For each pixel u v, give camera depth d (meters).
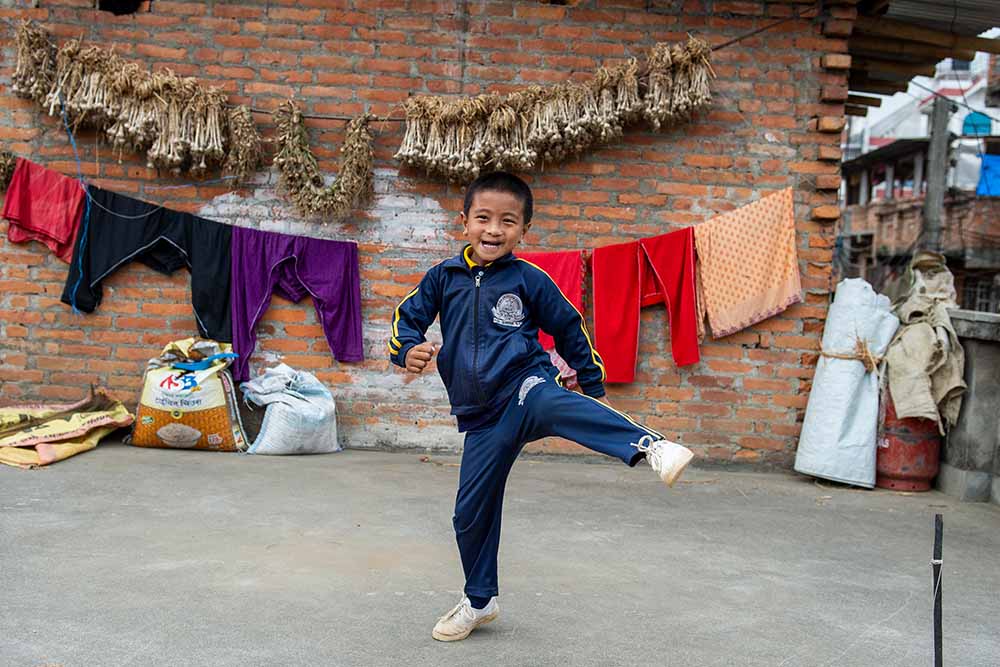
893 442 6.12
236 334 6.38
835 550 4.64
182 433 6.07
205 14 6.36
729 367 6.49
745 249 6.37
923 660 3.24
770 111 6.44
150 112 6.11
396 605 3.54
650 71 6.21
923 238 21.39
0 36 6.29
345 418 6.54
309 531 4.47
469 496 3.14
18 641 3.05
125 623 3.25
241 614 3.38
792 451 6.52
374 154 6.43
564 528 4.78
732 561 4.35
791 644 3.33
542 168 6.42
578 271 6.36
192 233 6.36
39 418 6.03
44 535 4.21
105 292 6.45
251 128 6.19
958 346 6.06
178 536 4.29
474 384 3.10
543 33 6.40
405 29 6.38
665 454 2.58
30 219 6.30
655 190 6.46
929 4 6.53
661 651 3.21
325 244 6.39
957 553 4.70
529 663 3.06
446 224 6.46
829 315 6.37
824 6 6.40
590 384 3.24
